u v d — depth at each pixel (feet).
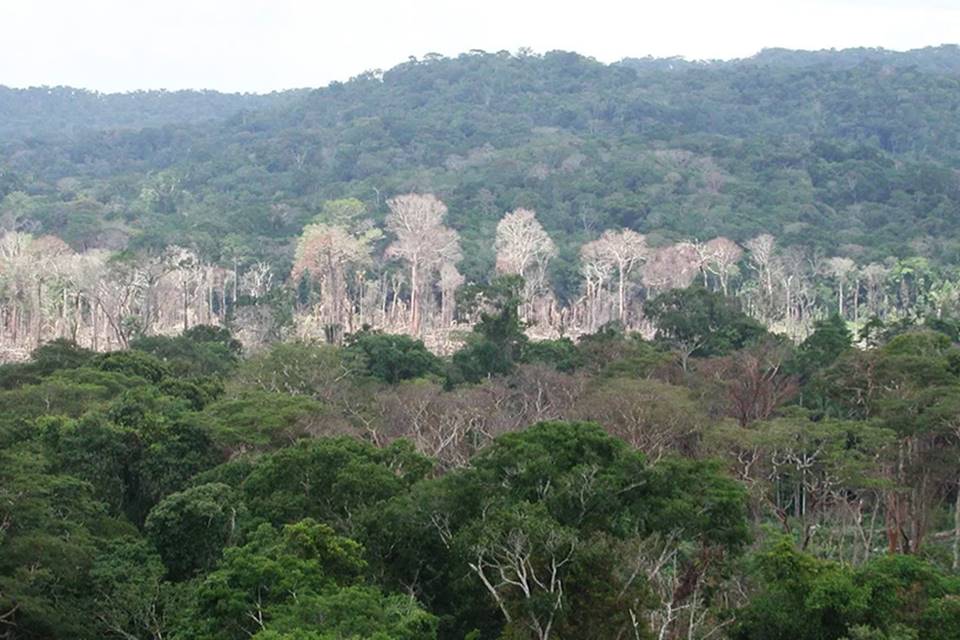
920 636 133.08
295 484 160.04
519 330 340.39
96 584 147.33
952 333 343.87
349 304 471.21
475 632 141.90
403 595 134.31
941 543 211.61
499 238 529.86
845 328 357.61
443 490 149.28
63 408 234.99
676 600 153.79
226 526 156.66
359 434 224.74
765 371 281.54
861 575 139.03
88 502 166.50
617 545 140.26
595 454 157.58
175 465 190.19
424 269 506.89
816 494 213.25
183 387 249.75
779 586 139.85
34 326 439.22
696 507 150.41
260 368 276.41
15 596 136.46
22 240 462.19
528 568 137.08
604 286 538.47
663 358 295.07
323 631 116.06
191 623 130.31
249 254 577.02
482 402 252.01
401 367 309.83
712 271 515.09
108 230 619.26
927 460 200.54
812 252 560.61
